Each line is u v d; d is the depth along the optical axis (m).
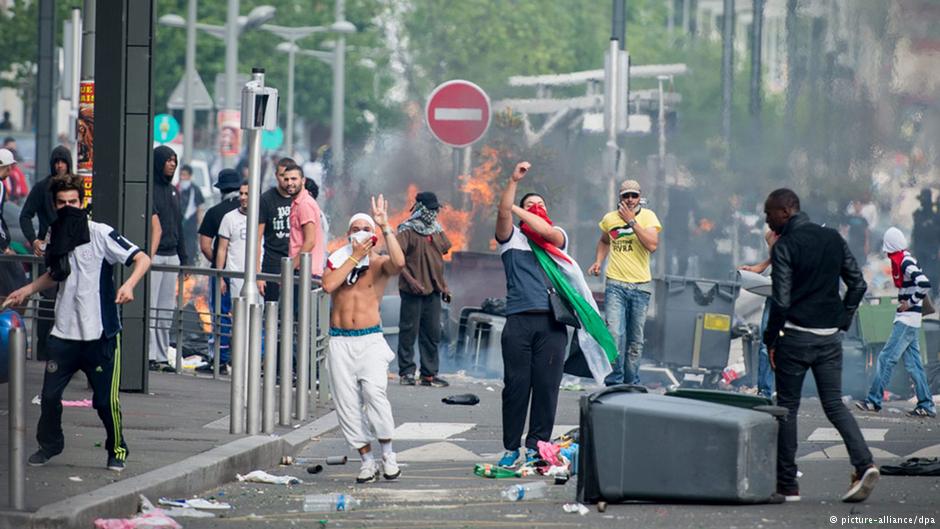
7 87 141.62
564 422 37.66
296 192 42.12
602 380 30.56
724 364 47.47
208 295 41.66
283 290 34.38
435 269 44.62
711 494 25.77
